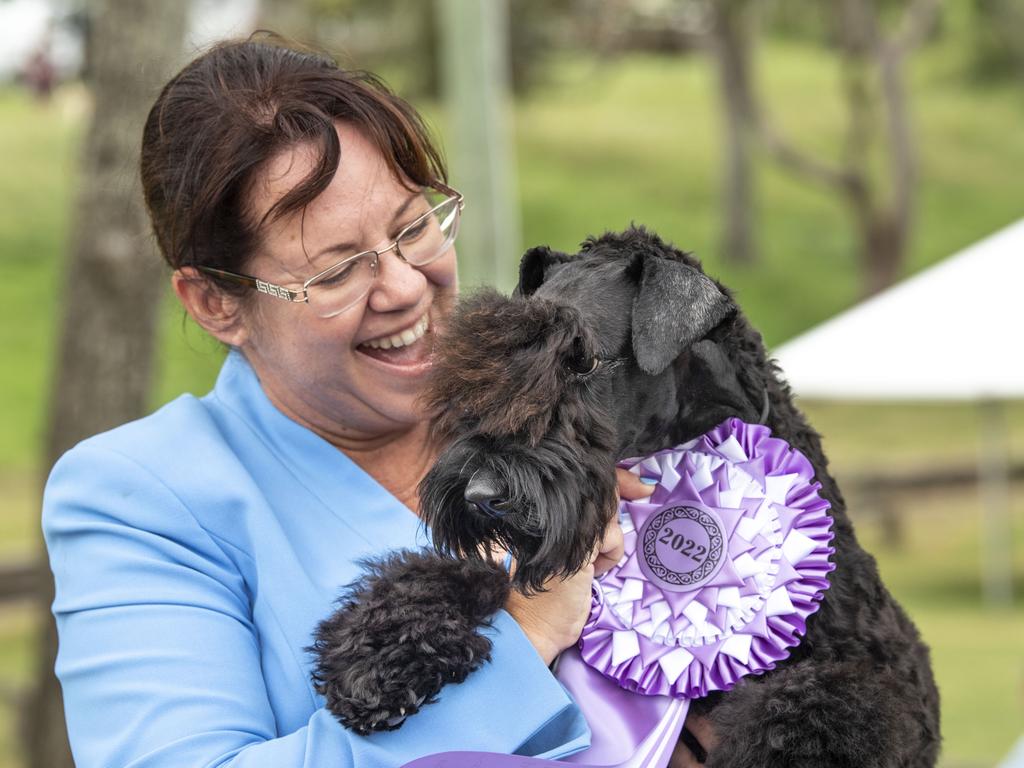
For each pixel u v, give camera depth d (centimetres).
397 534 354
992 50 4441
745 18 3095
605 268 346
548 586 330
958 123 4425
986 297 1253
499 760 292
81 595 324
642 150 4238
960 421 2800
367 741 301
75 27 1906
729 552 342
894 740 315
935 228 3728
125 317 883
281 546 338
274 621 331
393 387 356
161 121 350
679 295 321
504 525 319
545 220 3606
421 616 318
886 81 3025
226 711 307
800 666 331
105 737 305
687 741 355
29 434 2322
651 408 344
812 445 377
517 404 312
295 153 333
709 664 333
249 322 353
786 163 3116
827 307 3284
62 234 3256
